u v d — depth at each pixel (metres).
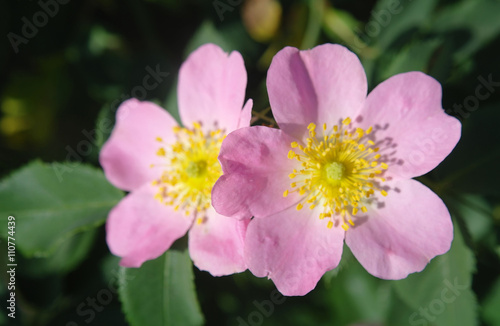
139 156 0.20
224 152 0.17
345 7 0.23
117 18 0.24
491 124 0.19
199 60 0.19
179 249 0.19
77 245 0.22
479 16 0.20
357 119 0.18
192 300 0.19
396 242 0.17
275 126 0.18
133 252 0.19
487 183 0.19
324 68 0.18
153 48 0.23
